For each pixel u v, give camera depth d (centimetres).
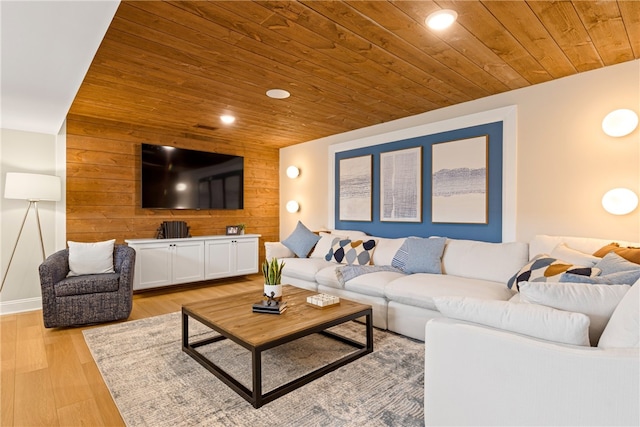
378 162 423
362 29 203
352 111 370
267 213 573
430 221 369
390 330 291
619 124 247
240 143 536
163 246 425
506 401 125
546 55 238
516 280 240
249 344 183
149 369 223
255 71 263
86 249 335
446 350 142
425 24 198
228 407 180
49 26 169
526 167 298
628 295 121
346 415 173
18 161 361
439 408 145
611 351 108
